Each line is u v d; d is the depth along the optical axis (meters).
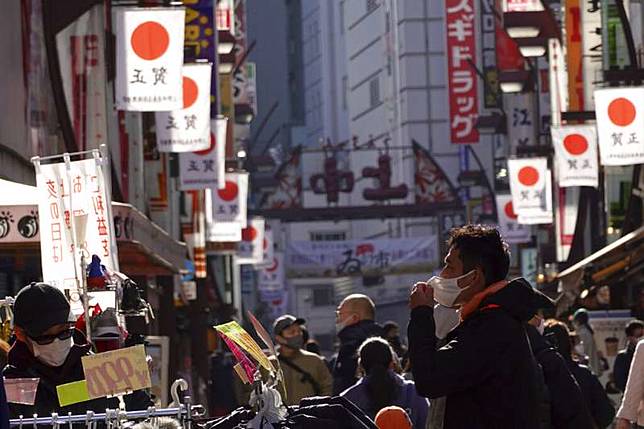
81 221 16.28
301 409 11.14
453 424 11.42
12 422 10.63
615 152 42.12
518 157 76.94
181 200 60.72
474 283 11.48
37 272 30.88
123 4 41.12
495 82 101.12
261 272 134.62
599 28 62.88
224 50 69.06
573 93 63.09
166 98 33.94
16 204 21.38
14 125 31.80
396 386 18.62
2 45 31.08
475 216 132.88
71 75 33.75
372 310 22.84
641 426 19.30
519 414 11.30
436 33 195.88
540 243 90.31
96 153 16.61
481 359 11.20
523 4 70.31
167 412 10.76
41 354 11.86
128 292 14.53
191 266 58.16
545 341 15.85
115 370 11.32
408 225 196.50
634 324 27.83
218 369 44.69
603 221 61.22
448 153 195.00
